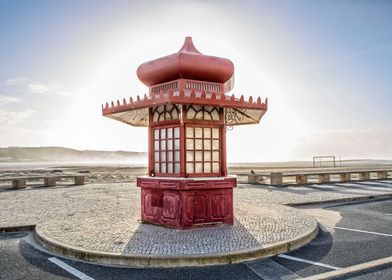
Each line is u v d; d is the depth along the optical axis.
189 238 7.24
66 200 14.66
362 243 7.62
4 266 6.20
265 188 19.64
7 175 30.45
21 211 11.67
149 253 6.28
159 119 8.92
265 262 6.27
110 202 13.82
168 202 8.29
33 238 8.27
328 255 6.70
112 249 6.55
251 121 10.30
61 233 7.93
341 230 8.97
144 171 46.62
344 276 5.58
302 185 21.41
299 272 5.75
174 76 8.30
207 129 8.62
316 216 11.07
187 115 8.34
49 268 6.06
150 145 9.06
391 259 6.38
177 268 5.98
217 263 6.15
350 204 13.88
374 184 22.11
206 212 8.23
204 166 8.55
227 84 9.18
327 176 23.20
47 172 38.88
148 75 8.67
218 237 7.31
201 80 8.45
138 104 7.99
